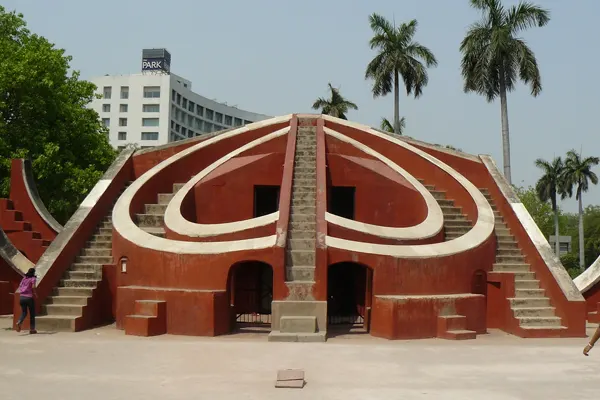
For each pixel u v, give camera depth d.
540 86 27.30
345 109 41.25
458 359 8.49
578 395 6.41
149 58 83.19
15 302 11.57
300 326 10.15
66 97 22.95
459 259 11.85
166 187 15.78
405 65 34.31
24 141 21.62
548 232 53.75
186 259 11.17
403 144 17.11
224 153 16.94
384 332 10.54
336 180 15.20
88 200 14.59
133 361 8.13
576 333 11.47
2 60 21.23
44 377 7.15
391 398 6.19
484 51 27.33
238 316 13.49
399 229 12.48
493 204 15.96
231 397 6.20
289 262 11.23
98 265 12.84
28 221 17.05
